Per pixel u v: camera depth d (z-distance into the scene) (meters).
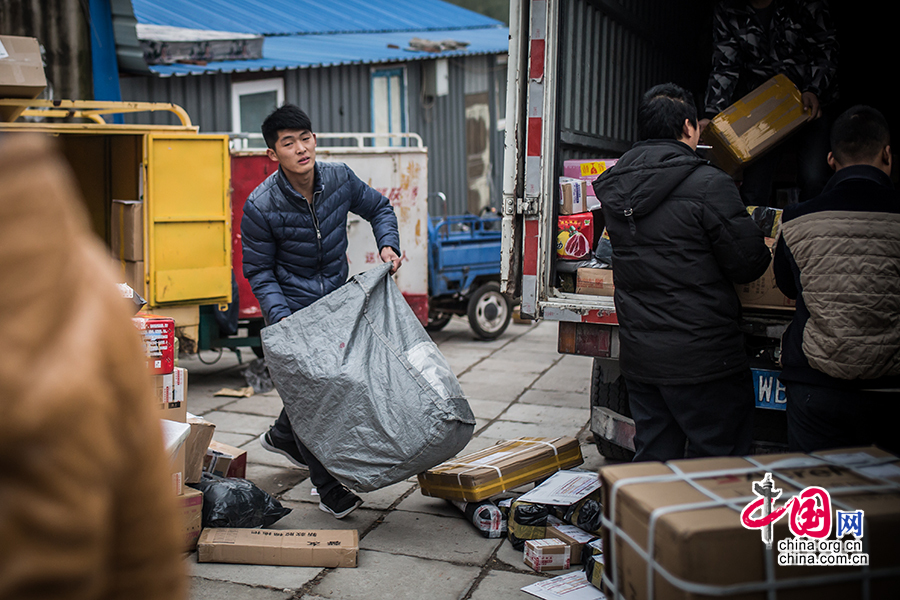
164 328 3.20
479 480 3.38
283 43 10.47
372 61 10.61
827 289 2.42
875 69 6.58
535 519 3.18
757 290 3.21
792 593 1.50
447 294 8.24
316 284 3.60
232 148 6.80
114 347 0.83
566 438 3.84
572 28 4.19
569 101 4.22
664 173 2.70
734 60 4.54
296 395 3.23
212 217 5.88
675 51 6.39
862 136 2.46
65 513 0.73
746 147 4.18
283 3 12.91
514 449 3.74
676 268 2.72
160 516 0.92
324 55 10.17
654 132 2.85
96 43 7.70
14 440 0.71
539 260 3.73
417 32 13.87
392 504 3.76
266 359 3.29
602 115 4.82
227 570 3.00
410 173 7.38
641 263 2.79
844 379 2.43
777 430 3.50
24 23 7.28
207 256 5.90
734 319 2.79
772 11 4.49
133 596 0.91
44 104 5.38
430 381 3.14
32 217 0.79
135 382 0.86
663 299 2.76
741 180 4.62
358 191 3.70
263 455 4.54
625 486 1.71
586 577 2.90
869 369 2.38
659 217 2.74
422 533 3.40
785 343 2.65
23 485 0.72
